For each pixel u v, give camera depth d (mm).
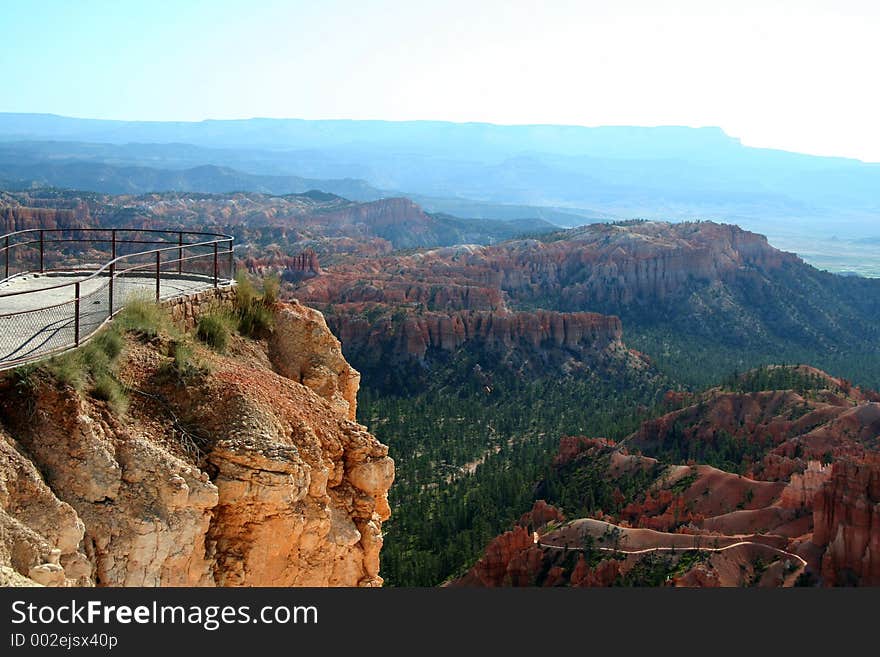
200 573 14086
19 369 13875
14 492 12570
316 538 15547
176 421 15359
